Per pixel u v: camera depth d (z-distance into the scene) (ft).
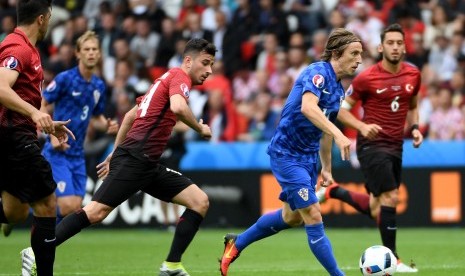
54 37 239.50
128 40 225.97
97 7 252.83
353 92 117.91
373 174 115.03
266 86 202.39
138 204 182.19
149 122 92.68
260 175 181.37
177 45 215.51
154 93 93.25
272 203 180.75
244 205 182.09
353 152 179.63
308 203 88.38
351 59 88.07
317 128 89.25
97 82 122.93
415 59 207.62
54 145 116.78
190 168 185.16
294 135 89.35
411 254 131.13
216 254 132.87
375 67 117.60
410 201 176.65
